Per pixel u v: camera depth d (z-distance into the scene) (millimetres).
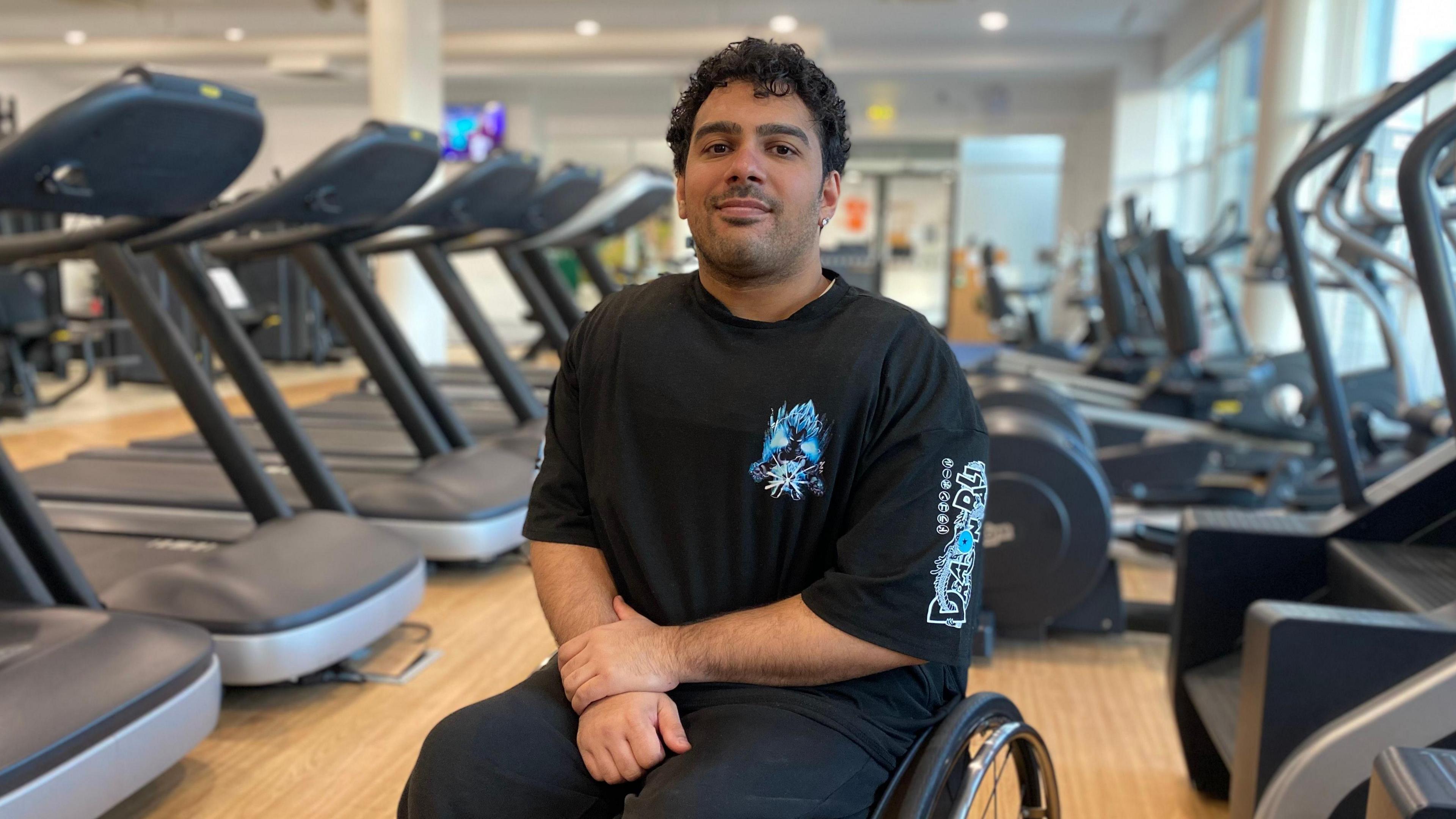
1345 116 6238
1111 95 11469
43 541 2219
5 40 10727
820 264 1281
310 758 2199
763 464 1182
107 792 1759
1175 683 2158
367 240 4188
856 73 11758
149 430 6074
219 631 2303
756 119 1187
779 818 1030
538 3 9867
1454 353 1626
